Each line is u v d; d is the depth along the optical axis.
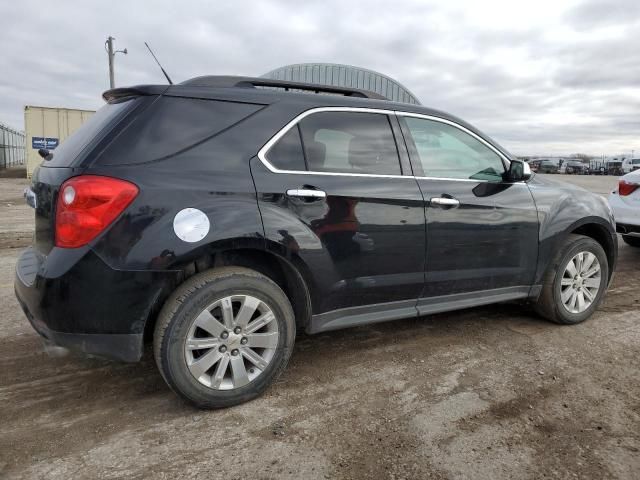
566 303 4.16
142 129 2.66
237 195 2.74
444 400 2.96
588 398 3.00
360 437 2.58
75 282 2.46
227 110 2.89
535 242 3.90
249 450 2.46
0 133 41.84
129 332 2.56
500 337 3.96
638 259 7.06
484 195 3.65
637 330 4.14
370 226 3.14
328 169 3.08
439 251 3.44
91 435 2.57
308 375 3.28
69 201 2.47
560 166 56.09
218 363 2.76
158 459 2.38
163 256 2.54
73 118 27.33
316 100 3.17
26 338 3.85
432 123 3.61
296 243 2.87
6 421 2.70
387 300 3.32
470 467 2.34
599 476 2.28
